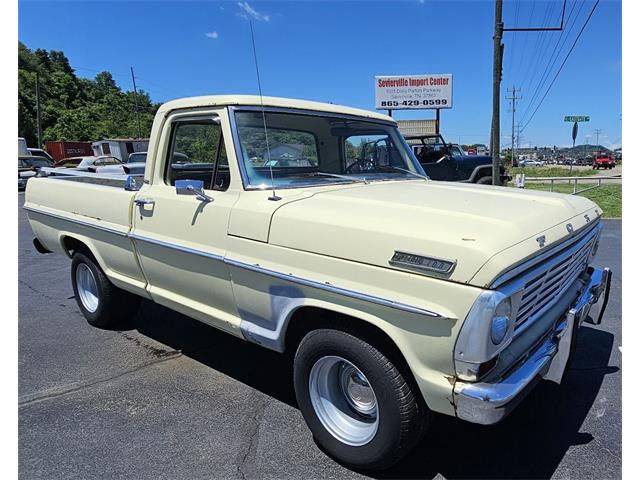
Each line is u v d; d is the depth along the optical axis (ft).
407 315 6.89
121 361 12.89
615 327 14.51
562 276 8.84
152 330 15.14
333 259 7.76
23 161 74.95
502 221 7.41
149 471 8.42
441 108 66.80
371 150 13.00
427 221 7.45
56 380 11.83
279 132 10.64
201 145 10.73
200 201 10.18
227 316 10.25
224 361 12.87
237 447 9.08
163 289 11.94
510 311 6.68
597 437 9.16
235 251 9.37
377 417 7.73
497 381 6.68
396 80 66.85
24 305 17.92
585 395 10.66
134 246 12.08
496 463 8.48
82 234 14.08
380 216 7.84
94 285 15.12
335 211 8.28
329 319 8.17
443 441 9.12
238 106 10.07
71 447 9.13
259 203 9.23
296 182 10.41
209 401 10.78
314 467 8.48
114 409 10.46
